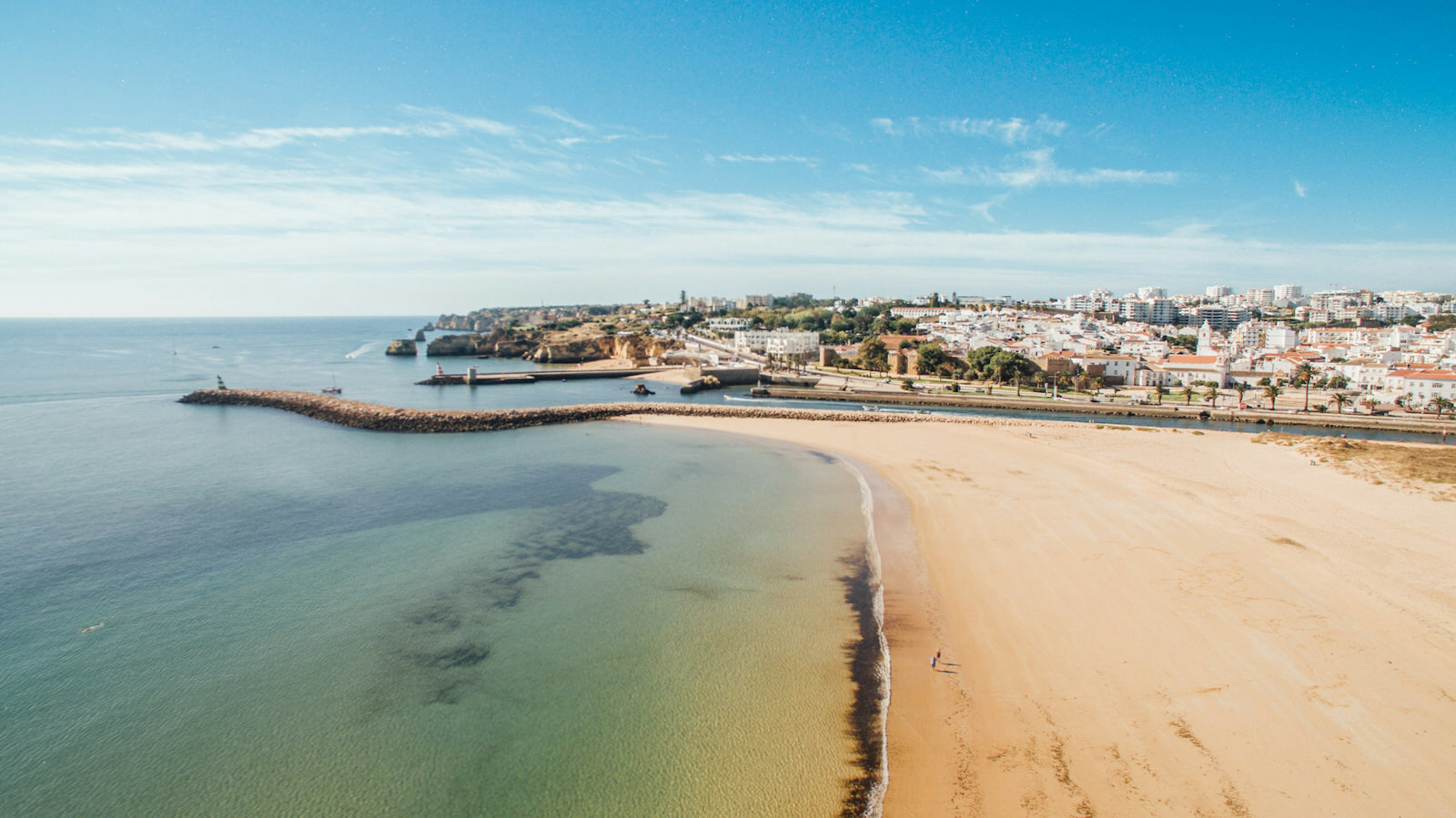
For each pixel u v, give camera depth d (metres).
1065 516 46.09
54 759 22.77
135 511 48.78
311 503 51.56
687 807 20.64
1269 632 29.31
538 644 30.20
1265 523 43.22
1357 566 35.97
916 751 22.80
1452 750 21.81
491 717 25.06
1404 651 27.61
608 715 25.12
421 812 20.59
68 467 62.69
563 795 21.22
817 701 25.84
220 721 24.81
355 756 23.03
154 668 28.16
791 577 37.34
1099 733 23.22
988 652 28.73
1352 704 24.22
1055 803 20.17
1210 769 21.25
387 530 45.19
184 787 21.58
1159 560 37.50
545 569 38.66
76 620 32.16
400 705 25.80
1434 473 53.25
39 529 44.62
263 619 32.41
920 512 48.34
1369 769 21.06
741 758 22.77
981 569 37.41
